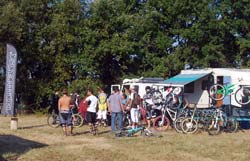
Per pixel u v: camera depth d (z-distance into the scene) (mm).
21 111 32344
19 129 19875
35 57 31766
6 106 21500
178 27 32500
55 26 31594
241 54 32812
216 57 31516
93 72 31531
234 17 32938
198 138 16781
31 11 31609
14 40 30719
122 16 31672
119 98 17703
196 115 18672
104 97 21250
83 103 20984
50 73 32469
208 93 21734
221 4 32281
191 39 31688
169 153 13250
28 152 13195
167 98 19469
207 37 32156
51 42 31766
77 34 32062
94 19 31594
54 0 32875
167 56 32062
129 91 20750
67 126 17922
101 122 21250
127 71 32969
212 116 18594
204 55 31703
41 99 32062
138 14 33125
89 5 32812
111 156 12688
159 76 30906
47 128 20516
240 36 33125
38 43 31859
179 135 17672
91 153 13156
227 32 32531
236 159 12430
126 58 32094
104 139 16438
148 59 32188
